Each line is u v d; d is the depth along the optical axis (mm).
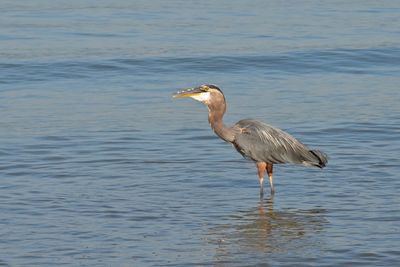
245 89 24250
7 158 16547
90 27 33875
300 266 11016
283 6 39875
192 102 22391
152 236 12219
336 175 15531
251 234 12352
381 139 18266
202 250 11633
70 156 16766
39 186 14680
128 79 25469
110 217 13070
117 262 11133
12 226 12555
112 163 16281
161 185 14883
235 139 15023
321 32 33094
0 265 10953
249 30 33500
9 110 21156
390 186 14781
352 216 13188
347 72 26719
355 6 40188
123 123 19859
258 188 14875
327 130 19188
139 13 37469
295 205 13836
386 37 31969
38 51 28875
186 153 17141
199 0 41562
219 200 14117
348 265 11062
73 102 22234
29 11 37781
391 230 12461
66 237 12102
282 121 20156
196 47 29891
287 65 27500
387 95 23109
